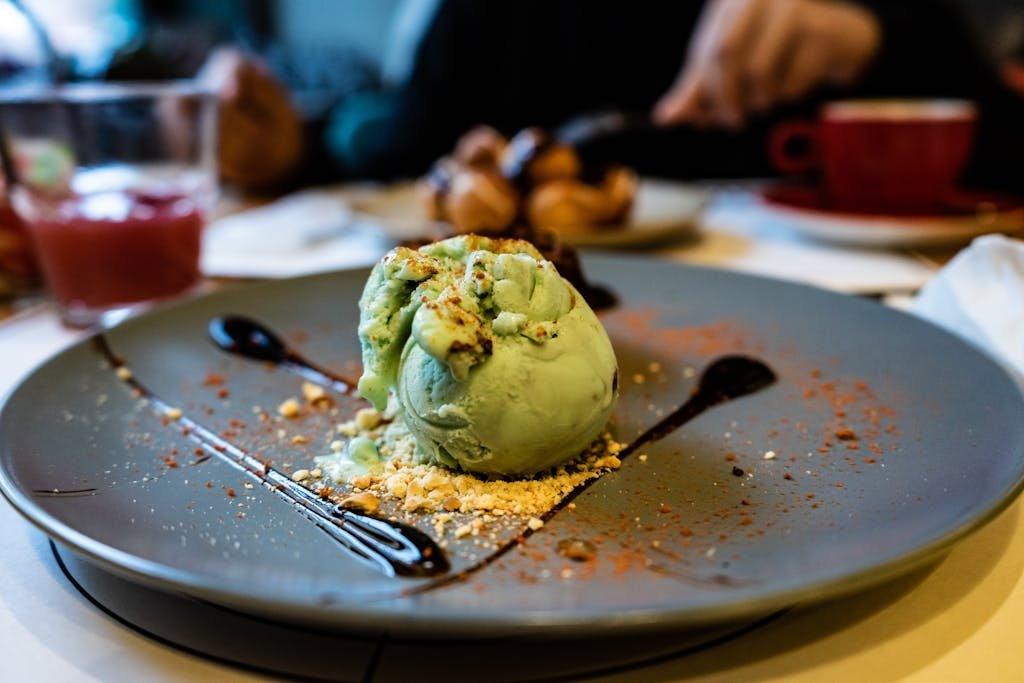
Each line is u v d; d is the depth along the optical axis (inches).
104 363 18.4
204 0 66.3
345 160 38.4
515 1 40.6
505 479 16.0
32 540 15.6
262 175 33.5
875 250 25.2
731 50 35.3
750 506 15.1
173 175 23.8
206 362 18.9
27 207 21.9
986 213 25.1
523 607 11.4
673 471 16.0
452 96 39.8
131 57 33.6
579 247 24.1
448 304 15.6
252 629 13.0
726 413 17.4
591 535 14.2
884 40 36.1
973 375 17.1
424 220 26.3
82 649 12.8
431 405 15.9
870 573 11.5
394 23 66.6
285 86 34.7
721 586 12.2
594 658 12.2
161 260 22.4
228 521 14.7
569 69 41.0
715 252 25.3
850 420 16.9
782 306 20.1
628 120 34.4
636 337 19.6
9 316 23.2
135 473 16.0
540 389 15.6
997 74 35.6
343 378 18.6
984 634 12.8
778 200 27.2
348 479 16.0
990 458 15.2
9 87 30.1
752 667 12.2
